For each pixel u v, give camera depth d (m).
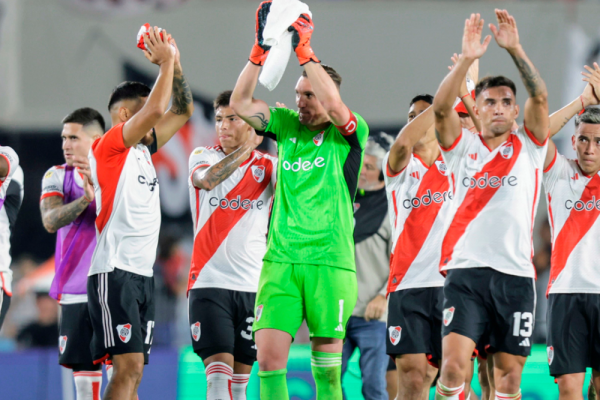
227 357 20.09
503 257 17.47
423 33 44.44
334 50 44.47
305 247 16.75
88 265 21.03
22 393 25.14
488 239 17.59
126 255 18.69
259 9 17.09
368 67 44.38
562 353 20.23
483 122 17.97
